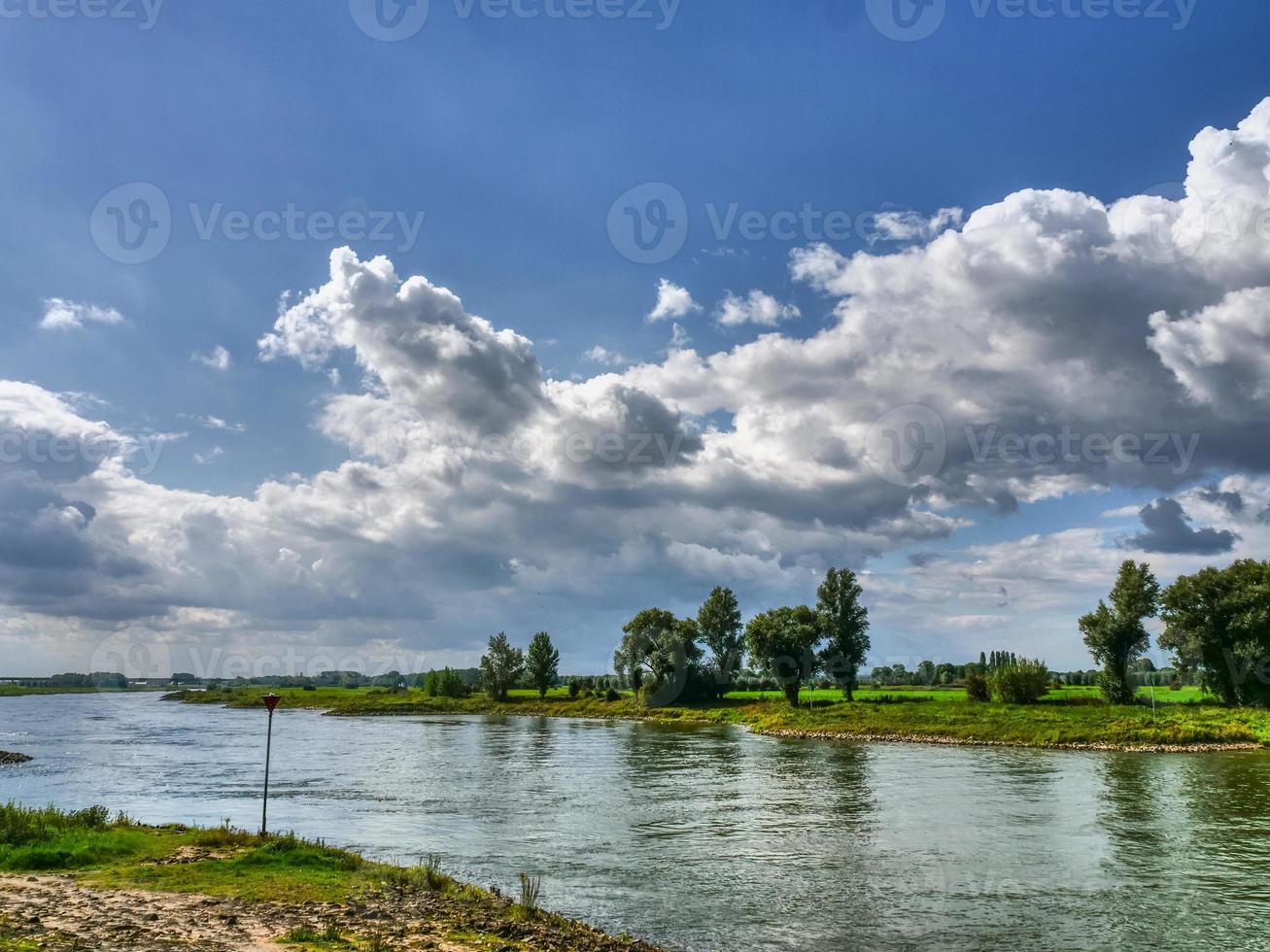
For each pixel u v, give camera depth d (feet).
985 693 358.64
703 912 77.77
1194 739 241.96
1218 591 307.17
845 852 104.01
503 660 565.53
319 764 217.56
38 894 64.28
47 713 556.10
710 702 457.27
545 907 79.00
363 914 63.93
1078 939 70.23
